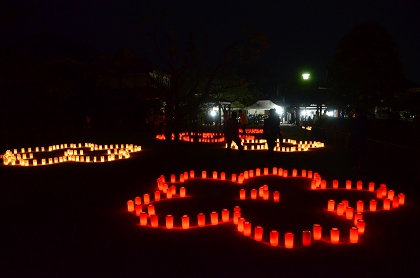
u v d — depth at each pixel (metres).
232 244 6.06
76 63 29.44
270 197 9.51
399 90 22.45
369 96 22.77
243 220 6.68
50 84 10.49
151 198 9.35
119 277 4.93
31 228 6.91
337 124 25.03
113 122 32.31
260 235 6.20
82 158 16.27
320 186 10.88
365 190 10.31
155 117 29.89
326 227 7.08
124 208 8.32
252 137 29.67
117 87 33.22
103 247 5.96
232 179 11.72
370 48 22.23
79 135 30.36
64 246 6.01
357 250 5.81
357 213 7.51
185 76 20.44
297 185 11.02
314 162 16.12
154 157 17.41
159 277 4.92
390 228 6.92
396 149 13.23
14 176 12.41
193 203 8.90
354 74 22.56
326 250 5.80
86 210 8.15
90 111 30.53
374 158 15.66
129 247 5.96
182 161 15.92
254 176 12.48
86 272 5.08
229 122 17.22
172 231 6.72
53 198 9.25
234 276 4.93
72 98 28.64
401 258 5.51
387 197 9.45
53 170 13.70
